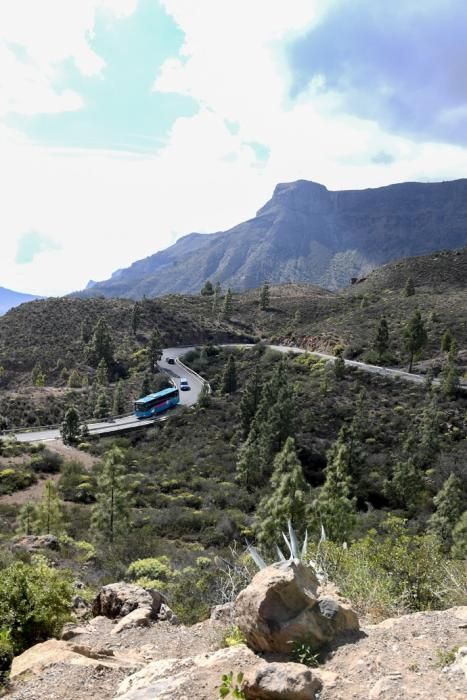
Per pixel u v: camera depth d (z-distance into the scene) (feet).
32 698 16.90
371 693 12.73
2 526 82.17
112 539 75.20
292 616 15.96
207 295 451.94
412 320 188.34
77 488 108.27
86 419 179.32
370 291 368.89
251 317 369.30
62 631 26.63
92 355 269.23
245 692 13.32
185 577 43.96
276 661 15.29
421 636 15.85
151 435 163.12
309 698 12.60
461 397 155.33
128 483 112.16
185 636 23.97
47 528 77.51
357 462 115.85
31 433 163.73
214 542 82.33
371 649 15.06
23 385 250.78
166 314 344.49
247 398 153.89
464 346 204.74
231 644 18.22
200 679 14.94
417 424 142.92
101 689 17.44
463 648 13.97
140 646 24.03
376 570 23.52
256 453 121.39
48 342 292.20
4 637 19.13
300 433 141.49
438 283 338.95
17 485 108.68
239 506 106.22
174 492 112.78
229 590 29.30
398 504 111.45
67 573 41.27
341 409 155.12
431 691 12.51
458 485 91.66
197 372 249.75
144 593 30.89
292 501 62.39
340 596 18.33
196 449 146.30
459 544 63.05
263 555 44.93
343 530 61.77
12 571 26.07
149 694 14.71
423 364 194.90
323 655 15.17
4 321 314.35
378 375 183.01
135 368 265.75
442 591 22.67
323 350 246.27
